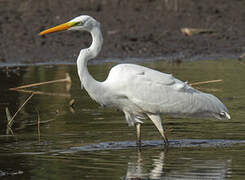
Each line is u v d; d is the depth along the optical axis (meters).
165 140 11.00
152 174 8.85
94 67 19.34
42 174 8.88
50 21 24.36
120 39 22.91
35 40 22.17
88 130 11.92
